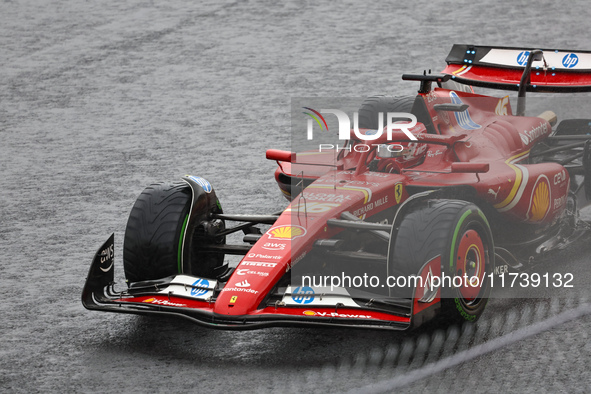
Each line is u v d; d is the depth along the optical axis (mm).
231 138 40281
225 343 20250
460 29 59812
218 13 67000
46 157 38156
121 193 33125
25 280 24797
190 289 19719
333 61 53344
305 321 17938
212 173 35219
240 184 33688
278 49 56656
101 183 34406
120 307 19641
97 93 48812
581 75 27172
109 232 29016
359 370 18453
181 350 19891
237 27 62719
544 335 20078
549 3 65938
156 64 54344
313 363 18906
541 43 55438
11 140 40781
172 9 68688
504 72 27859
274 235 20000
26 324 21641
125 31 62469
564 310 21609
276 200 31672
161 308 19266
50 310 22578
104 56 56406
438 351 19312
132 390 17766
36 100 47719
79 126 43000
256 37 59906
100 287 20438
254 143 39406
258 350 19766
